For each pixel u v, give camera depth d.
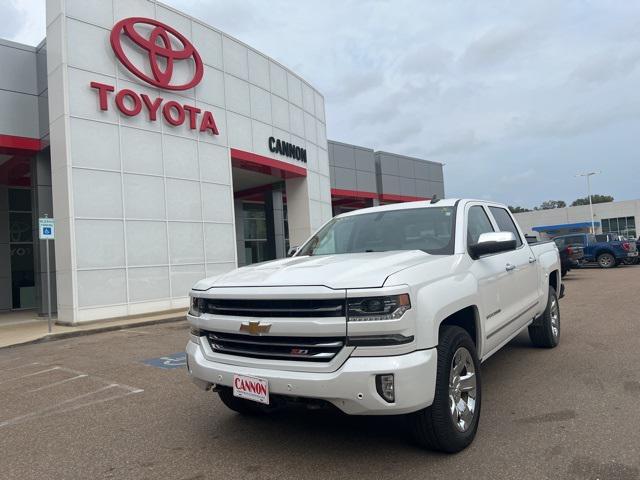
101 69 14.89
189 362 4.06
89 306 14.13
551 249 7.26
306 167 23.52
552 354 6.55
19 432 4.86
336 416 4.64
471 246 4.44
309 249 5.27
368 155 34.19
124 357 8.65
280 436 4.23
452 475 3.33
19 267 21.44
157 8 16.47
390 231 4.86
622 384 5.11
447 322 4.03
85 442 4.44
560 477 3.22
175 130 16.64
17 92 15.85
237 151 18.95
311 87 24.69
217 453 3.96
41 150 16.30
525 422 4.21
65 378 7.24
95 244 14.36
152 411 5.24
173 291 16.16
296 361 3.45
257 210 31.16
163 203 16.11
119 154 15.07
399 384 3.18
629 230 62.69
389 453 3.73
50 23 14.66
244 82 19.62
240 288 3.72
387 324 3.20
